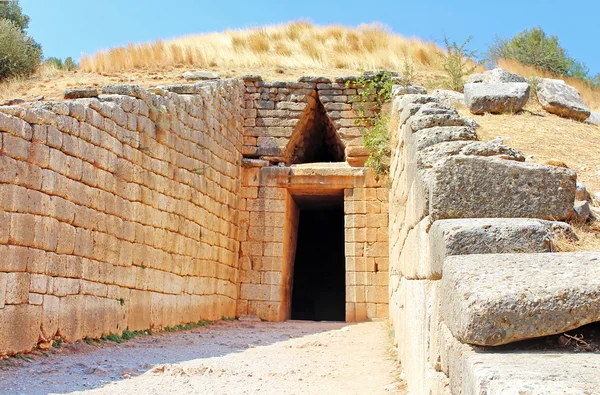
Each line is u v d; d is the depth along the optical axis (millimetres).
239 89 19047
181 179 13891
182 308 13938
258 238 18578
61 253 9273
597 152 11820
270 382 8180
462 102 15586
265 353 10930
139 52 22703
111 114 10781
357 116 19375
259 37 26406
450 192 5285
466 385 3404
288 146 19469
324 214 25703
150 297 12281
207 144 15695
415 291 6879
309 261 26031
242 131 19250
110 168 10719
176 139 13641
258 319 17984
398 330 10531
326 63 23203
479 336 3516
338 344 12359
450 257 4293
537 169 5328
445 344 4328
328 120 19984
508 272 3848
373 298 18078
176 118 13664
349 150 18969
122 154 11172
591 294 3463
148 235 12195
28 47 24797
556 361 3186
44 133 8867
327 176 18750
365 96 19344
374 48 25500
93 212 10180
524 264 3969
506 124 13750
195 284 14742
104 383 7445
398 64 23172
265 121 19438
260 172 18922
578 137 13133
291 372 8945
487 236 4492
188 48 23391
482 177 5305
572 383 2717
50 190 8992
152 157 12430
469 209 5262
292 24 28234
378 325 16188
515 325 3477
